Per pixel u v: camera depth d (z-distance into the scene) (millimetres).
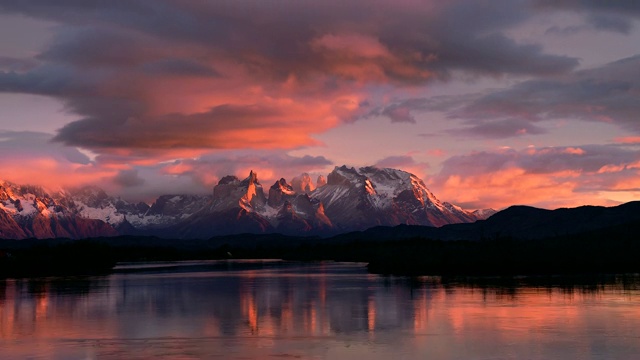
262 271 174250
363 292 97188
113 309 79250
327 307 78625
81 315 73812
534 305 76438
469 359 48188
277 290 103875
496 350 51031
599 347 51719
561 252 169125
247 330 62031
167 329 62969
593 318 65812
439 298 85875
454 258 171625
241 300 88250
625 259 152625
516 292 91750
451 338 56125
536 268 141125
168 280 134750
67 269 198250
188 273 166875
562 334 57188
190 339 57344
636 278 114375
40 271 185000
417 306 77562
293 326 64125
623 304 76375
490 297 85750
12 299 92750
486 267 147000
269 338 57500
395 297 88500
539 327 60906
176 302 86500
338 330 61250
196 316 72062
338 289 103688
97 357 50031
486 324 63094
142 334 60188
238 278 139625
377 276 137500
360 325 64000
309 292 98875
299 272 163750
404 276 135125
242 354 50656
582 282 107125
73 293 102438
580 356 48750
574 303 77625
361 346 53344
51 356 50594
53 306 83125
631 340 54312
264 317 70625
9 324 67000
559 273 131125
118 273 171500
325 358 49031
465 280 118250
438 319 66812
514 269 141125
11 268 185375
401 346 53125
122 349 53000
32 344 55531
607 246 181500
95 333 60938
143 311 77062
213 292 101688
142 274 164250
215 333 60406
